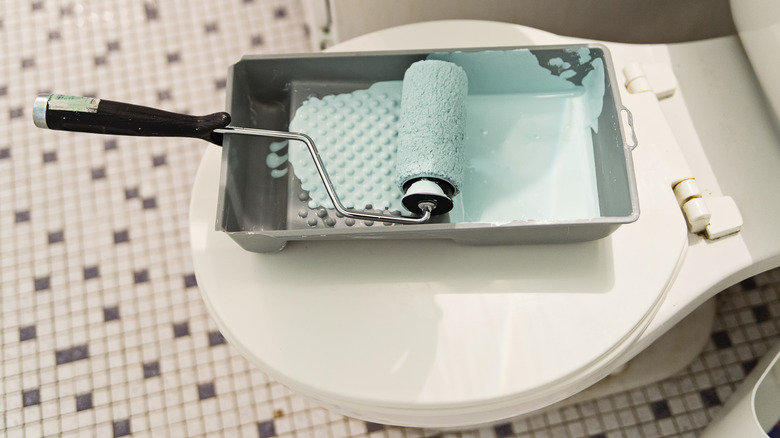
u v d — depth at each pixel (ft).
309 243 2.37
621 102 2.37
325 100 2.57
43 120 2.01
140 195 3.91
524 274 2.32
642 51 2.78
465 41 2.70
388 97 2.58
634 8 3.56
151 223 3.85
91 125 2.03
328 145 2.48
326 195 2.41
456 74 2.32
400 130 2.29
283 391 3.51
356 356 2.21
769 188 2.58
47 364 3.57
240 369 3.56
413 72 2.32
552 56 2.43
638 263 2.33
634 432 3.39
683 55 2.79
